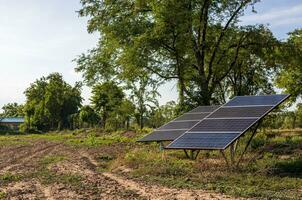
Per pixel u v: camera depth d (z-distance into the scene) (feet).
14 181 63.00
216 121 67.21
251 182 55.01
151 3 117.60
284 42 124.98
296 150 86.07
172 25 116.16
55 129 381.60
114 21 130.31
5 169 80.64
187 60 123.95
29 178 65.77
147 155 89.10
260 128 134.62
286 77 182.91
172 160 80.28
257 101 70.08
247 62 135.64
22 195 50.01
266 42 123.13
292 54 125.18
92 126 352.69
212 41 127.54
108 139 172.14
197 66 127.95
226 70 132.98
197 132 65.57
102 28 128.88
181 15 114.21
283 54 125.49
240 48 129.90
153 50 120.88
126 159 84.28
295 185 52.54
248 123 63.21
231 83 145.38
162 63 127.34
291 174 61.41
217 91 145.18
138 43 116.37
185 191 49.49
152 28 119.75
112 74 135.95
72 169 77.20
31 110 387.34
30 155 114.01
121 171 72.84
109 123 286.46
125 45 125.18
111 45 129.18
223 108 71.15
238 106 70.18
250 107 68.54
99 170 76.07
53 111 386.52
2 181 63.05
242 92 140.15
